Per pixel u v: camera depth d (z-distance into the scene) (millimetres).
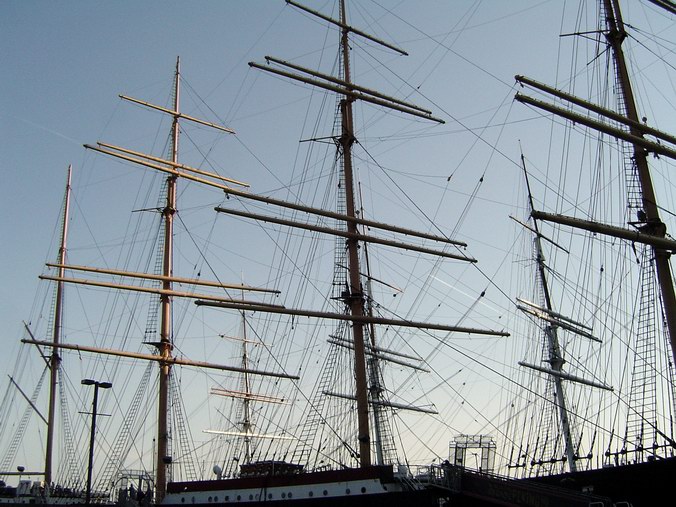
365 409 42312
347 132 50250
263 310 45250
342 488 36469
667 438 33188
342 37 53312
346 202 49281
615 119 38531
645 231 37875
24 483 56562
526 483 33375
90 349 56250
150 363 58531
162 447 52906
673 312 36000
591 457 43625
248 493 40156
